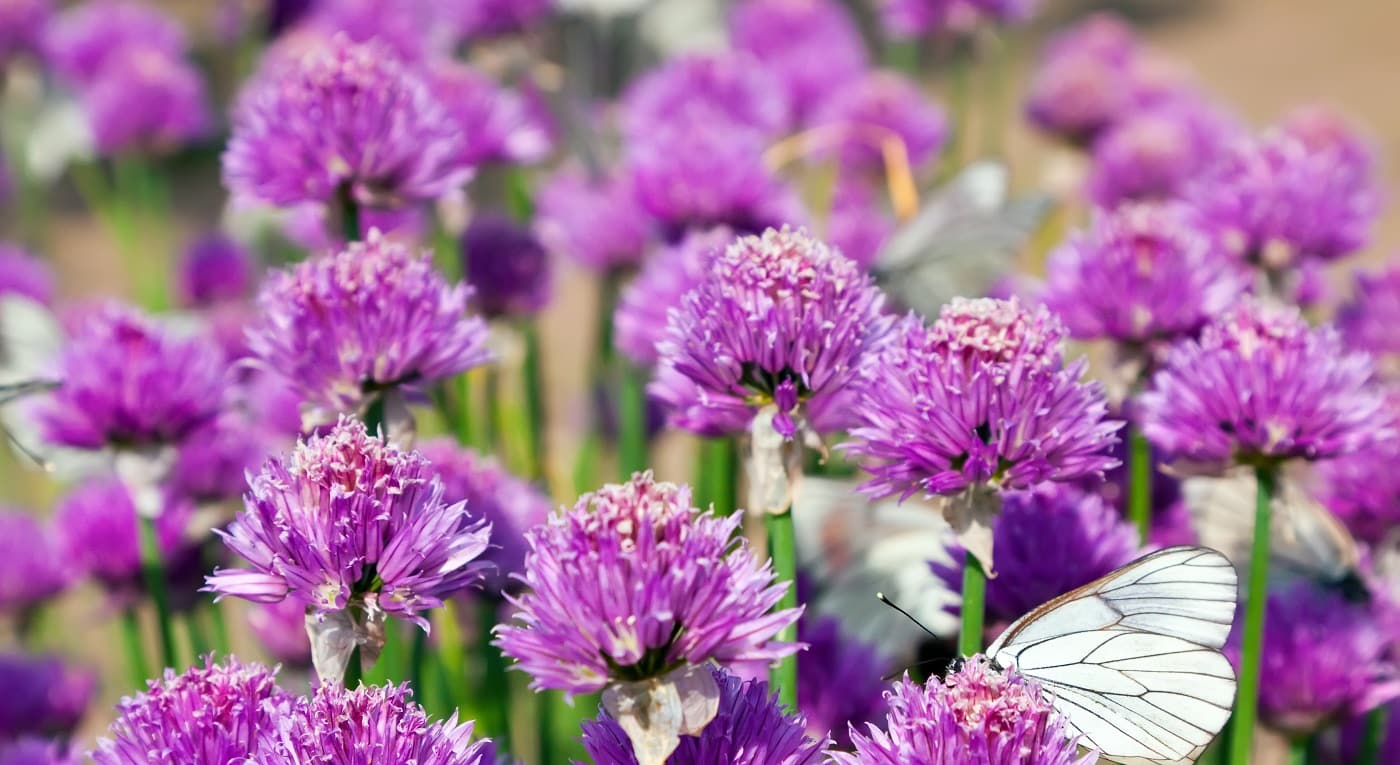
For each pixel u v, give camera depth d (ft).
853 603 2.10
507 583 2.10
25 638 2.60
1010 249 2.43
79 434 2.14
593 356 2.75
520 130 2.53
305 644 2.23
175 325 2.64
